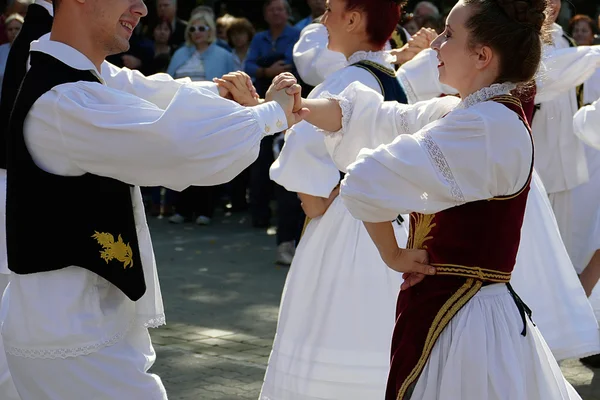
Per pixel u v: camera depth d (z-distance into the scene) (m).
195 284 8.53
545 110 6.52
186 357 6.29
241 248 10.38
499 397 3.11
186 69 11.90
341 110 3.91
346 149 3.95
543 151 6.61
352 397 4.20
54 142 3.15
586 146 6.64
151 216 12.78
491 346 3.15
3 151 4.36
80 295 3.20
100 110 3.11
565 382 3.40
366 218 3.15
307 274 4.35
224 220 12.52
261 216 11.83
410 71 4.92
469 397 3.13
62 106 3.12
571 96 6.51
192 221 12.32
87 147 3.12
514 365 3.14
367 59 4.52
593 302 6.04
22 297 3.22
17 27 10.32
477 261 3.17
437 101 3.80
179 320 7.25
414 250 3.24
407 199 3.10
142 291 3.29
